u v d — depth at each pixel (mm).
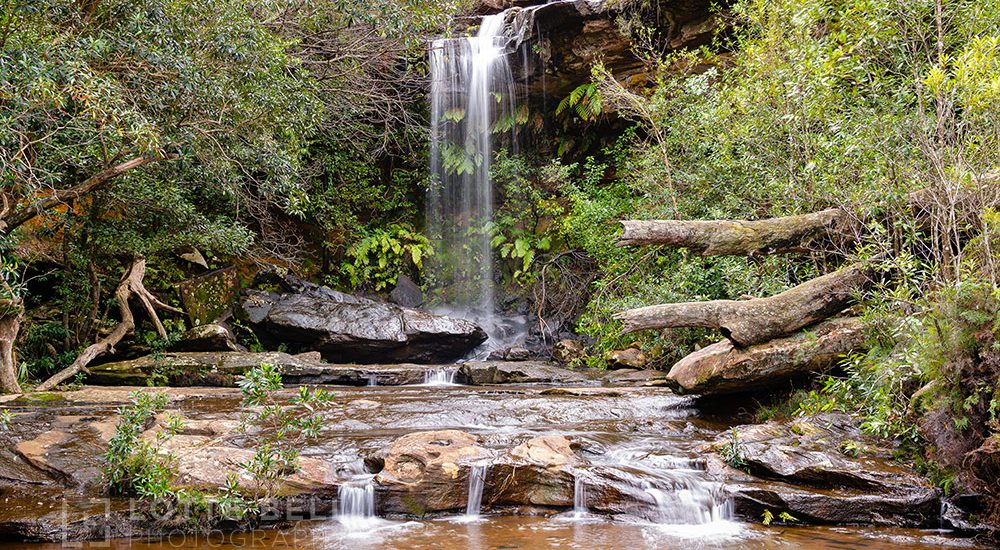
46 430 6508
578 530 5230
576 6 14227
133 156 7543
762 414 7328
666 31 13922
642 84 14438
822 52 7734
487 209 17328
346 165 16438
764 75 8859
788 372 7086
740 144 9719
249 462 5438
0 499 5277
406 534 5141
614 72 14664
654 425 7375
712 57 12391
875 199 6852
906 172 6543
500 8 17016
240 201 12359
